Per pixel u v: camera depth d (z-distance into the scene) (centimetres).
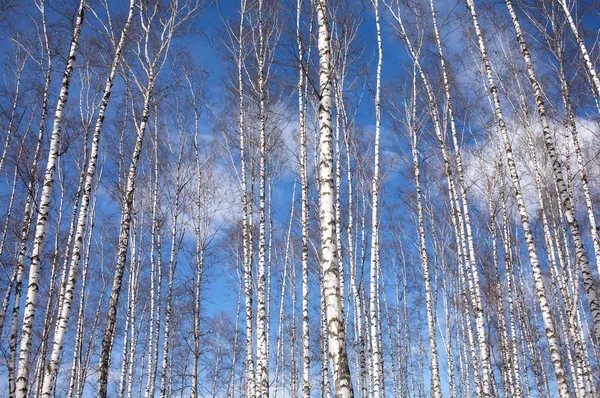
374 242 1414
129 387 1773
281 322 2158
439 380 1318
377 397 1307
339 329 553
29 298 828
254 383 1395
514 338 1584
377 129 1442
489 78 1169
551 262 1750
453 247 2175
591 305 869
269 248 1867
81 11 1062
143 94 1390
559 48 1330
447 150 1672
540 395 1839
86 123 1534
